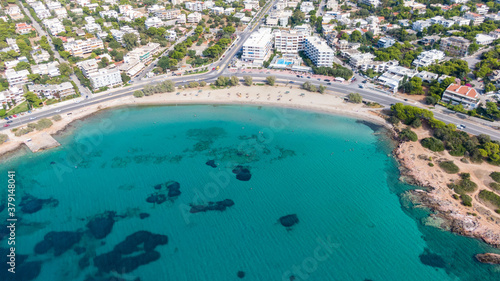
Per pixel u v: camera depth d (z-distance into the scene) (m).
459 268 128.88
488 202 158.12
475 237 141.38
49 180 178.25
